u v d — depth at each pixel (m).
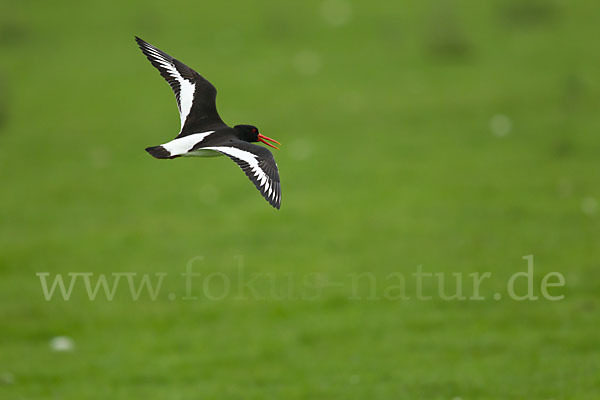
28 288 14.80
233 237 16.64
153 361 12.24
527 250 15.29
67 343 12.87
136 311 13.99
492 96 23.89
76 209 18.47
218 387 11.29
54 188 19.61
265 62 28.16
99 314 13.90
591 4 32.97
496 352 11.97
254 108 23.89
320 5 34.97
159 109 24.67
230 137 8.19
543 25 30.98
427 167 19.61
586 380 10.91
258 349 12.52
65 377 11.76
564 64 26.33
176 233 16.97
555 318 12.92
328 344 12.59
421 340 12.51
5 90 24.41
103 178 20.23
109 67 28.67
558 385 10.83
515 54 27.88
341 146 21.19
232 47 29.88
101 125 23.53
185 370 11.90
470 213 17.00
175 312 13.91
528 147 20.44
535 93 23.89
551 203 17.23
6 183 19.98
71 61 29.41
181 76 9.06
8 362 12.29
